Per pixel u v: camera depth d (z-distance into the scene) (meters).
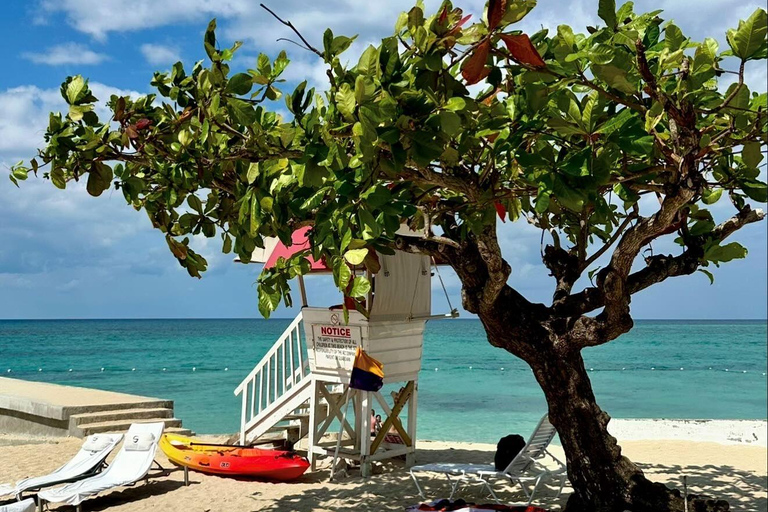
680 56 5.79
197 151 6.71
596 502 8.48
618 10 7.18
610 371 55.56
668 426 22.16
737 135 6.71
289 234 5.92
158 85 7.13
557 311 8.88
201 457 11.48
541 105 5.77
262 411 13.04
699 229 8.31
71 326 173.38
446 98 5.45
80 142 6.98
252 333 124.31
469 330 147.38
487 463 13.09
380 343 11.61
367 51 5.11
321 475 11.72
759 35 5.04
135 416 15.45
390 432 13.22
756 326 188.88
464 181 6.65
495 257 7.72
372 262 6.22
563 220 9.69
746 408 31.97
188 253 7.59
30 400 15.54
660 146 6.22
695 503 8.16
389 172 5.48
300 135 5.65
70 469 10.28
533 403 31.89
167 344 91.06
